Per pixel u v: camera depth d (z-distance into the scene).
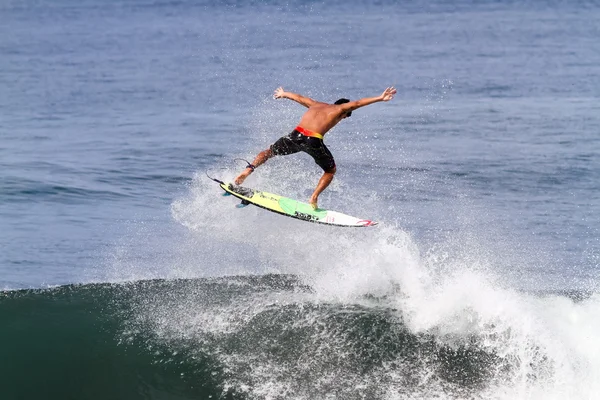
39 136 79.88
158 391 30.69
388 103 97.56
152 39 174.38
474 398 29.66
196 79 117.44
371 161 69.06
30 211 54.47
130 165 67.31
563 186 63.41
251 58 138.62
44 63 139.75
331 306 35.56
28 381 31.31
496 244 49.75
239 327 34.19
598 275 44.72
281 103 95.56
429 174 65.69
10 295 37.84
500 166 68.62
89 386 31.08
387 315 34.53
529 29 186.50
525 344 32.12
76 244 47.62
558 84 112.12
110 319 35.31
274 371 31.36
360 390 30.12
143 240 48.69
